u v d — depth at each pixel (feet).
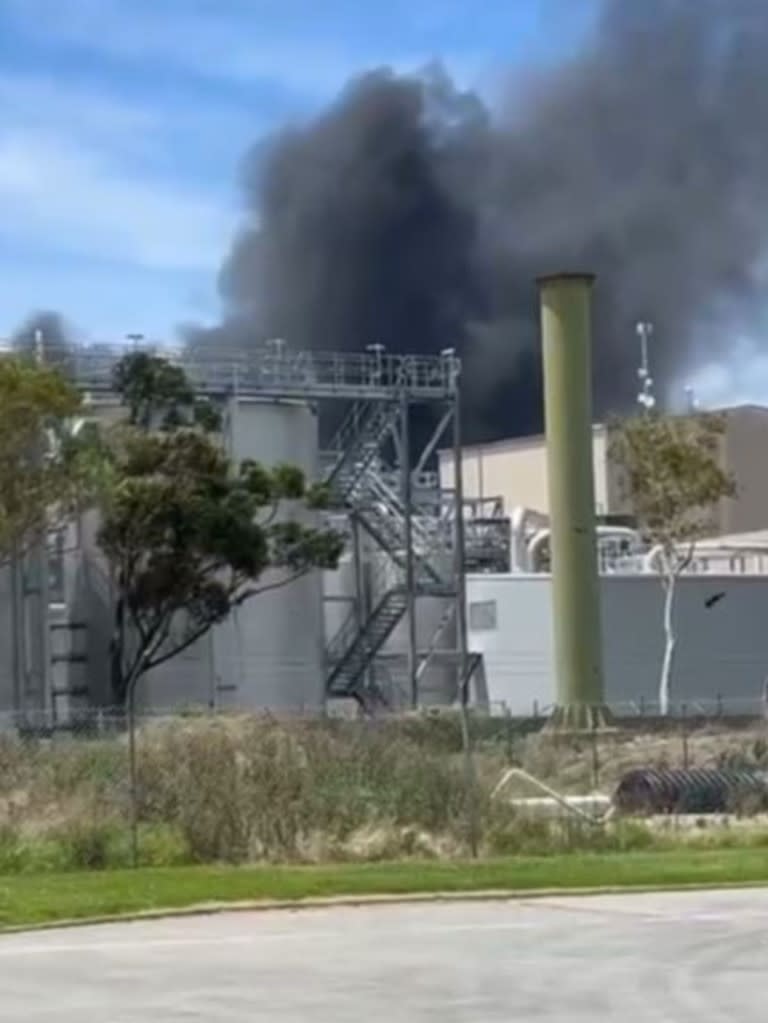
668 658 235.81
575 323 214.07
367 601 263.49
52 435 210.59
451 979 55.31
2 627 223.30
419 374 259.80
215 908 75.15
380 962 59.41
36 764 105.29
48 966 59.26
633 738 175.94
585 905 76.79
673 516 240.73
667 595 240.94
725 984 53.98
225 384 251.80
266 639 249.34
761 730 182.91
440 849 95.81
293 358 256.32
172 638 239.09
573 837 99.30
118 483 223.30
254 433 251.80
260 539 230.68
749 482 318.24
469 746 100.99
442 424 263.49
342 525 263.90
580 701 205.16
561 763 153.79
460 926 69.62
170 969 58.23
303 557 240.53
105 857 89.35
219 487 230.68
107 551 228.43
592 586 211.00
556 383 214.07
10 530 206.39
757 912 73.87
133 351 242.99
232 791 94.43
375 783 98.78
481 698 252.83
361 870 86.48
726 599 254.47
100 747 111.55
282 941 65.46
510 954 61.21
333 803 95.96
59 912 73.05
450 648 258.98
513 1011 48.96
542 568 271.90
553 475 213.66
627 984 54.03
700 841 102.32
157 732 118.01
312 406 257.55
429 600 262.06
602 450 289.74
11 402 201.16
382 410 258.78
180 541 227.40
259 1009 49.78
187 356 251.19
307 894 78.59
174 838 92.17
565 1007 49.60
